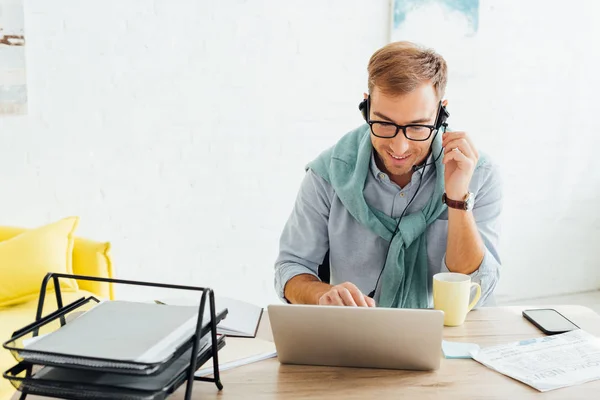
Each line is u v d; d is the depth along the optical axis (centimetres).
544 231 328
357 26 285
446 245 156
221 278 287
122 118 265
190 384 92
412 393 100
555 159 322
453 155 144
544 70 312
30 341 90
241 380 106
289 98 282
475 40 297
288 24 277
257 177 284
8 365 173
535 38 308
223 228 284
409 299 157
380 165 156
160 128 270
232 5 270
